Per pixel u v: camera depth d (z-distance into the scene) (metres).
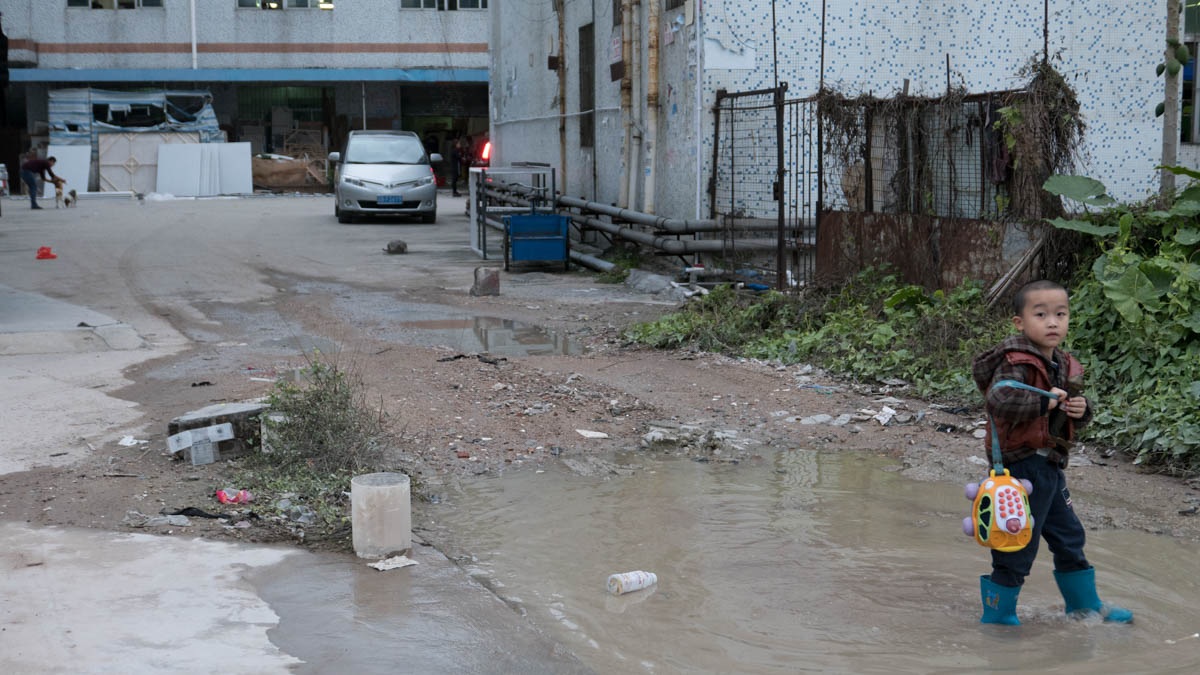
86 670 3.41
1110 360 7.35
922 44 13.95
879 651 3.72
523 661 3.61
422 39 39.09
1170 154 9.51
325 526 5.00
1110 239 8.27
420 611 4.01
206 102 36.16
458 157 34.66
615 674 3.53
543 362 8.97
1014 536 3.62
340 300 12.80
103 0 37.19
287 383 6.73
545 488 5.72
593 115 17.89
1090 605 3.98
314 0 38.38
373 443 6.08
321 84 39.62
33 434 6.41
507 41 24.14
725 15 13.41
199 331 10.59
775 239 13.68
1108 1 13.77
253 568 4.41
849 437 6.76
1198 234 7.75
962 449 6.41
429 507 5.38
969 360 7.80
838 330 9.13
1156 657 3.65
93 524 4.90
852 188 10.96
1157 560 4.66
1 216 25.89
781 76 13.66
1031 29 13.89
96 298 12.79
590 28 17.83
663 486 5.78
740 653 3.71
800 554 4.74
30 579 4.20
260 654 3.58
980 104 9.31
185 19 37.62
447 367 8.62
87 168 34.78
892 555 4.73
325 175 38.44
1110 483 5.74
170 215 26.55
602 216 17.39
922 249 9.77
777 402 7.61
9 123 38.41
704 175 13.73
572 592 4.29
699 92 13.55
